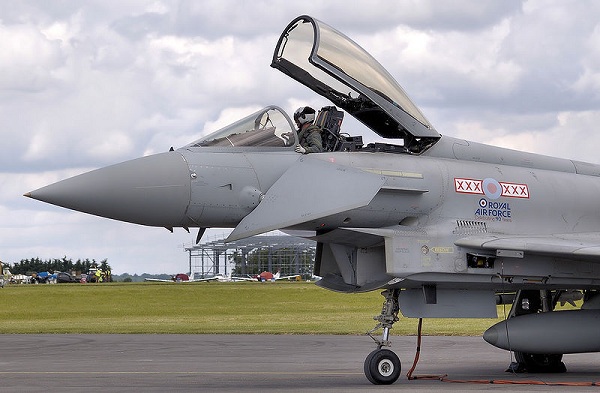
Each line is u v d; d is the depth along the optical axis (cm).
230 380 1894
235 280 14025
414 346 2888
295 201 1791
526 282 1930
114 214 1744
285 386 1764
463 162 2039
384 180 1803
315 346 2909
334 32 1944
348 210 1792
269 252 15200
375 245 1903
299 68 2000
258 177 1817
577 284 1989
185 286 7131
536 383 1803
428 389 1683
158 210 1753
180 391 1677
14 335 3572
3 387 1761
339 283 1975
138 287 7056
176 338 3334
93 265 19362
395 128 2025
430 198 1923
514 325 1977
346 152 1905
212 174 1781
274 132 1895
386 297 1906
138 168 1750
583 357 2606
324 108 2016
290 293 6400
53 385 1798
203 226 1836
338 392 1623
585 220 2111
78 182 1727
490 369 2200
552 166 2194
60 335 3550
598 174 2266
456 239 1897
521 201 2031
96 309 5531
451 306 1912
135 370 2123
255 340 3200
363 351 2711
